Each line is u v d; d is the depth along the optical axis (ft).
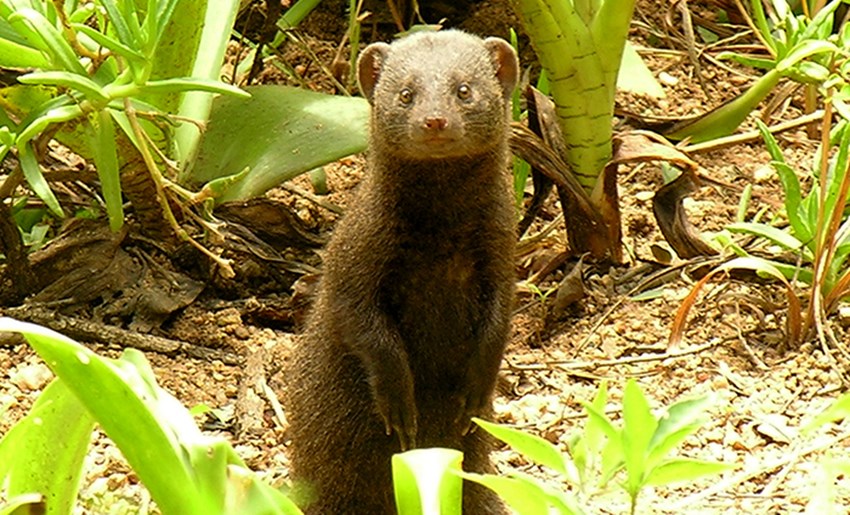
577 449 14.43
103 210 33.40
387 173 23.56
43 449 15.76
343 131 31.73
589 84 31.71
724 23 44.06
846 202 32.27
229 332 31.27
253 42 39.78
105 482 24.53
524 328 31.91
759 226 31.01
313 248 33.53
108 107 27.27
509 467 26.99
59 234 32.60
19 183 30.83
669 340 30.17
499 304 24.18
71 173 32.01
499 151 24.03
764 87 35.42
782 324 31.12
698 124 36.60
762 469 25.72
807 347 30.27
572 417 28.25
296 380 25.55
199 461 13.67
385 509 25.82
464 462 25.18
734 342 30.83
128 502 23.52
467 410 24.20
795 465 25.99
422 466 13.96
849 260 33.63
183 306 31.65
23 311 30.12
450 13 42.42
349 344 23.75
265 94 32.73
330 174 37.45
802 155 39.22
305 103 32.42
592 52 31.50
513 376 29.99
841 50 32.12
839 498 24.27
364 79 25.18
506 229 24.17
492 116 23.66
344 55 41.32
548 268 33.45
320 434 25.03
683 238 33.35
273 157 31.65
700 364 30.09
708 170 38.11
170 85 26.16
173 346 30.50
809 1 40.24
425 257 23.93
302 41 37.70
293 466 25.72
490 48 24.93
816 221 30.32
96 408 13.55
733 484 25.45
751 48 41.09
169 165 30.50
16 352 29.66
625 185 37.60
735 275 32.83
